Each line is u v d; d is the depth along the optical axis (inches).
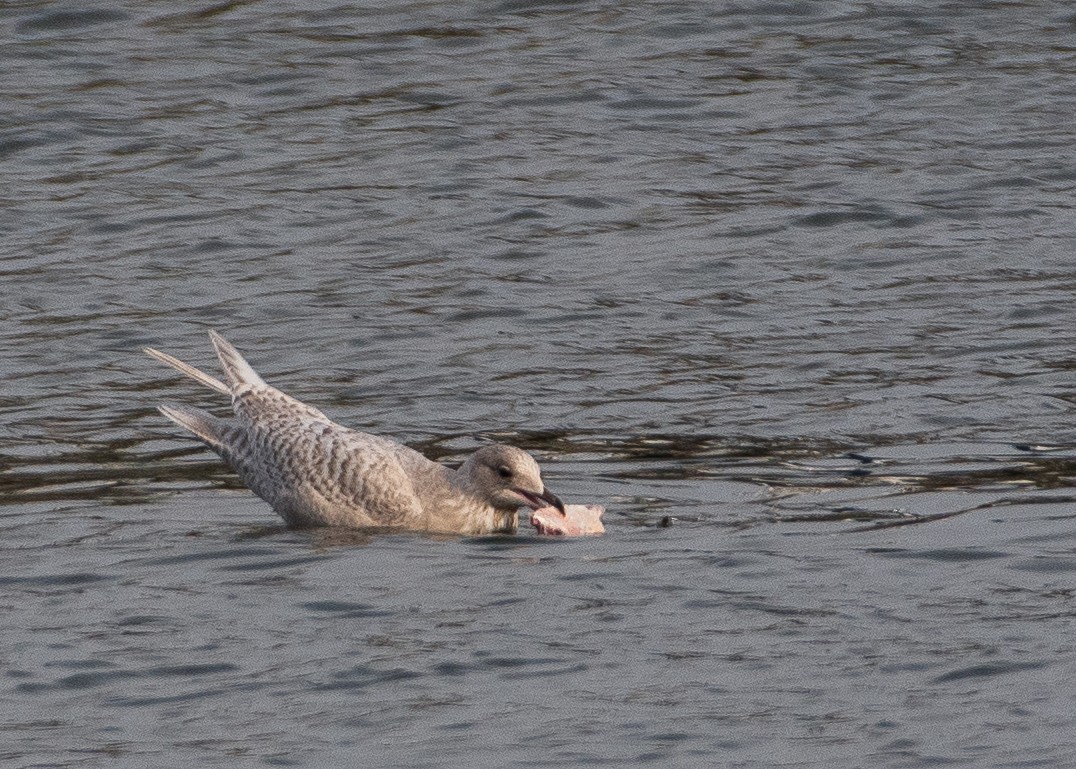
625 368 689.0
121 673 403.2
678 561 475.2
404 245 844.0
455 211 885.2
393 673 399.2
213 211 888.3
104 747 365.7
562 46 1115.3
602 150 961.5
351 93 1047.0
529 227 864.3
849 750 356.8
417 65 1087.0
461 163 947.3
